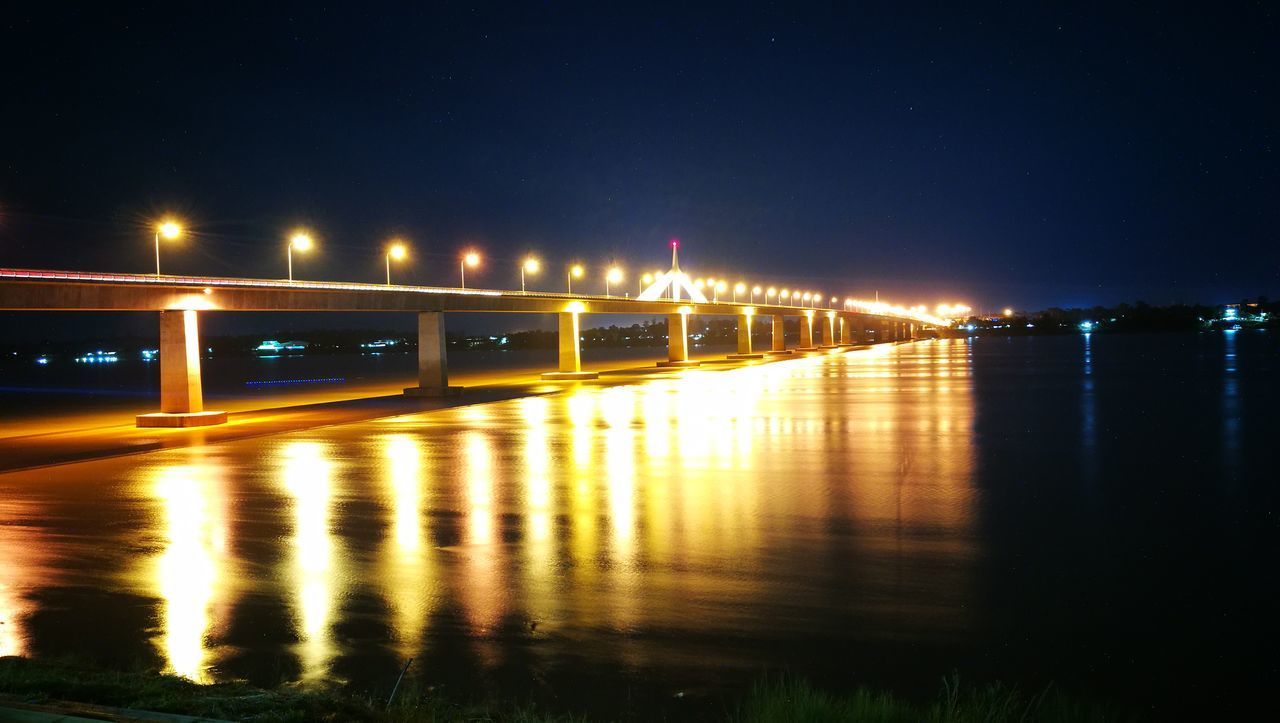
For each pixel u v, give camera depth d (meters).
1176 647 15.89
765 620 17.12
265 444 46.00
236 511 27.75
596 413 61.72
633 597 18.55
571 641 16.05
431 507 28.11
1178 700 13.86
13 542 23.66
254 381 143.75
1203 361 120.81
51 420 70.69
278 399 93.75
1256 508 27.33
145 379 180.00
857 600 18.34
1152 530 24.52
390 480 33.53
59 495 31.08
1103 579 19.84
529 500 29.17
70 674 12.09
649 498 29.39
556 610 17.72
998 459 37.69
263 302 64.56
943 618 17.30
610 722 12.77
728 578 19.89
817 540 23.38
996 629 16.70
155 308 55.78
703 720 12.85
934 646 15.87
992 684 14.24
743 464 36.84
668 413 60.72
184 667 14.84
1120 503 28.22
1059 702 13.36
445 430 51.75
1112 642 16.09
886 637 16.27
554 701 13.55
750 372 118.38
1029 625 16.91
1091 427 48.75
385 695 13.57
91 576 20.22
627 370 136.62
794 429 49.56
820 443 43.31
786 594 18.72
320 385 126.56
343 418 60.31
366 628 16.73
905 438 44.97
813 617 17.31
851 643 15.97
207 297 59.34
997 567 20.80
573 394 82.12
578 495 30.00
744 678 14.41
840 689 13.98
